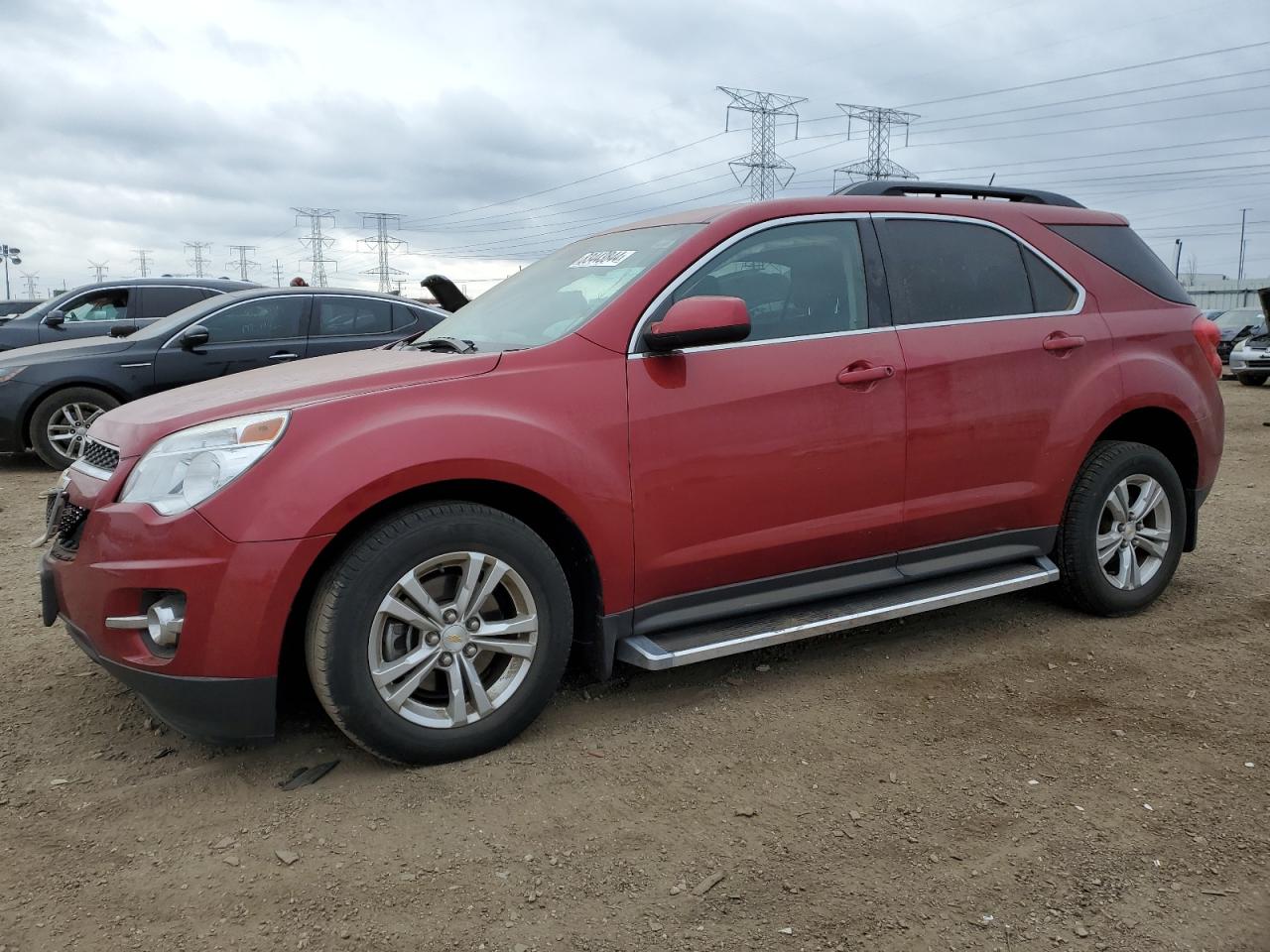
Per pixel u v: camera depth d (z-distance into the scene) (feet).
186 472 8.70
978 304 12.59
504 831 8.38
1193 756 9.71
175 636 8.61
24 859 7.99
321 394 9.25
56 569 9.44
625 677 11.76
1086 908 7.30
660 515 10.28
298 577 8.58
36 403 27.12
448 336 12.22
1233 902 7.38
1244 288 197.06
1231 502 22.56
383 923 7.17
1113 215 14.53
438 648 9.22
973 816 8.59
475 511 9.30
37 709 10.93
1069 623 13.73
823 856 8.00
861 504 11.50
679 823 8.50
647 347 10.28
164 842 8.23
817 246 11.68
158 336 28.17
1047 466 12.82
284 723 10.43
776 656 12.48
